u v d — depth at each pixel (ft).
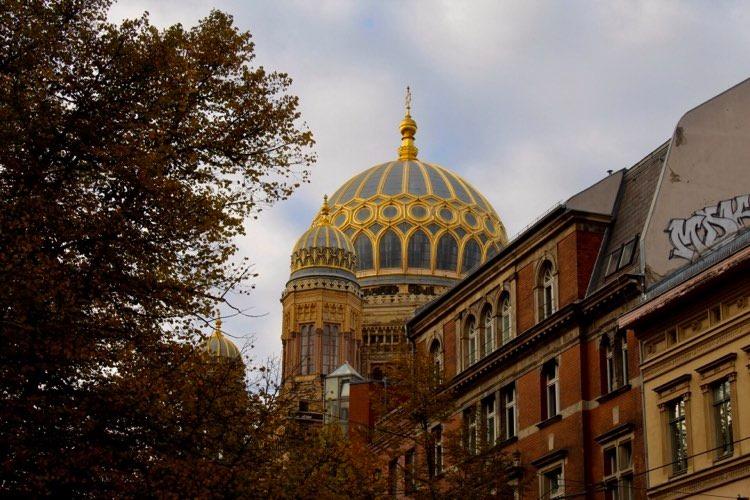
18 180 88.17
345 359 362.53
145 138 93.66
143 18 96.63
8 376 83.10
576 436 137.69
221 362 98.53
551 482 142.31
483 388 160.76
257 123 98.68
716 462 114.01
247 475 93.20
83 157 91.71
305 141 100.37
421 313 183.83
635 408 129.39
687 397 119.96
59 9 95.04
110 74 93.66
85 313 89.40
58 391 86.12
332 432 136.46
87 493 85.56
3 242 84.28
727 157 129.18
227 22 101.65
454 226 402.93
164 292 91.71
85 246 89.71
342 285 370.12
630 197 147.13
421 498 131.23
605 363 137.59
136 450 88.12
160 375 90.38
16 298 81.61
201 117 98.02
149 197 92.02
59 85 91.66
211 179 97.60
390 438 155.63
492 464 131.95
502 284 161.79
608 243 146.10
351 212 407.64
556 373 145.28
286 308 371.97
